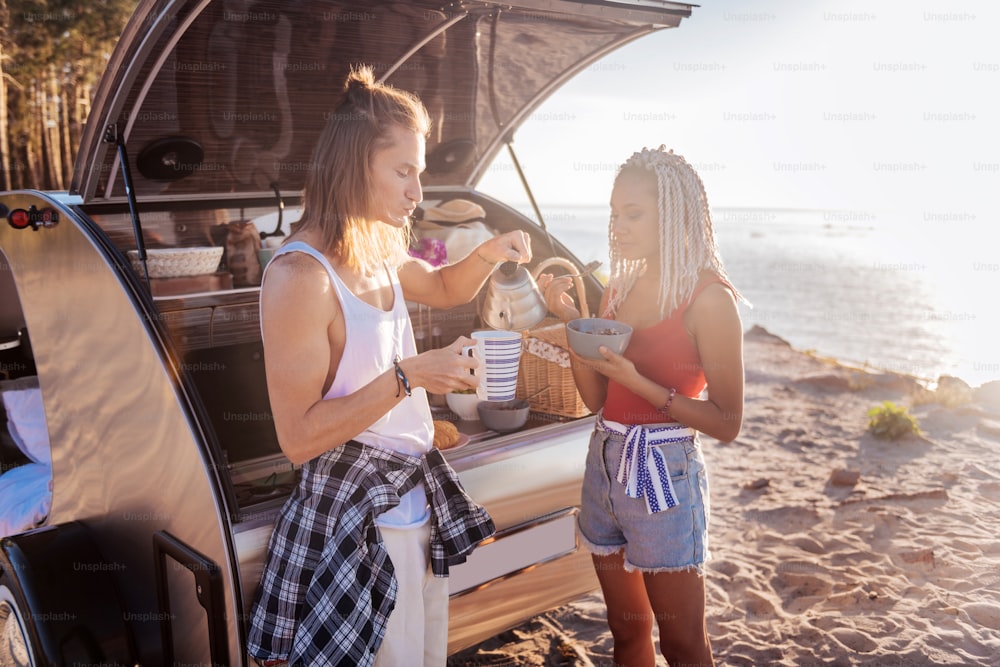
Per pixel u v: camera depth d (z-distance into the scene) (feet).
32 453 10.14
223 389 8.66
